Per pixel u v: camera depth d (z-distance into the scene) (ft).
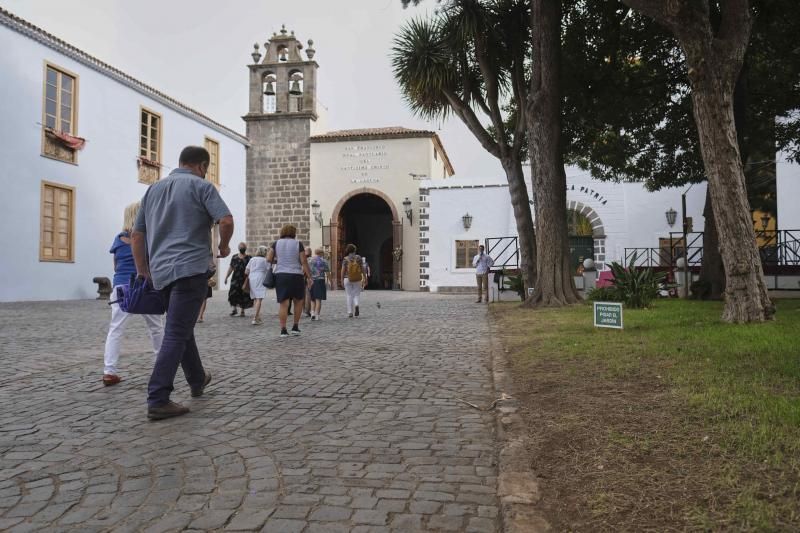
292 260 28.53
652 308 33.91
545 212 39.09
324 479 9.56
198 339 27.78
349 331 30.83
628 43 44.39
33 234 56.18
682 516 7.43
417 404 14.51
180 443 11.54
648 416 11.57
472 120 45.27
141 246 14.38
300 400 15.05
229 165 91.09
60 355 22.72
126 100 68.44
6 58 53.11
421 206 87.97
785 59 41.78
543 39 38.40
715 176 23.84
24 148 55.06
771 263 56.24
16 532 7.77
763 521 6.98
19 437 12.01
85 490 9.21
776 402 11.22
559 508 8.09
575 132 48.06
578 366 17.19
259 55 102.22
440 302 55.62
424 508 8.40
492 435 11.84
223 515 8.23
